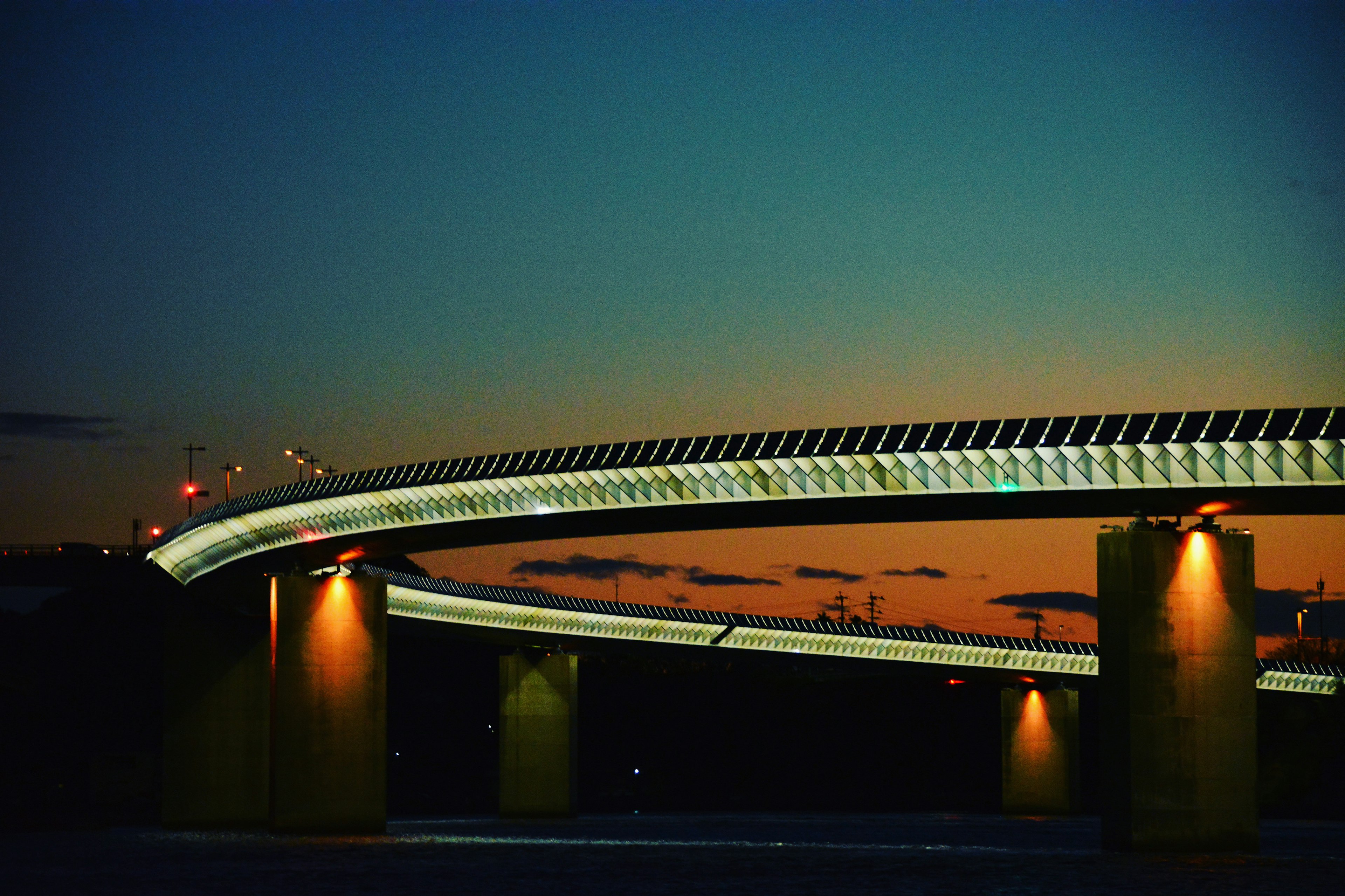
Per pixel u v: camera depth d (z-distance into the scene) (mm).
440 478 107625
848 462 92875
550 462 103812
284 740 110250
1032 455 87500
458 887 77750
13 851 105250
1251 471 82438
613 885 78562
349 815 110438
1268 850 110000
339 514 114125
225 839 115312
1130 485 85188
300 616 110938
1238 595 84812
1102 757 86188
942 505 92250
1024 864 88438
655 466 99438
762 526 102312
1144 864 80125
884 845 117000
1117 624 85125
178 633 140000
